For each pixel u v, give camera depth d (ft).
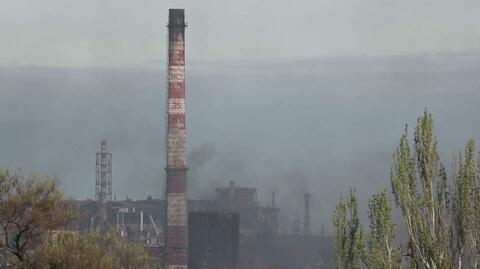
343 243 495.00
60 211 545.85
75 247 540.11
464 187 460.14
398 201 476.54
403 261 473.26
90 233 567.59
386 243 476.54
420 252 466.70
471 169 461.37
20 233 535.60
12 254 534.78
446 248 461.78
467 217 456.45
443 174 469.98
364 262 484.74
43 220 536.42
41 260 526.57
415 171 475.31
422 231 466.70
